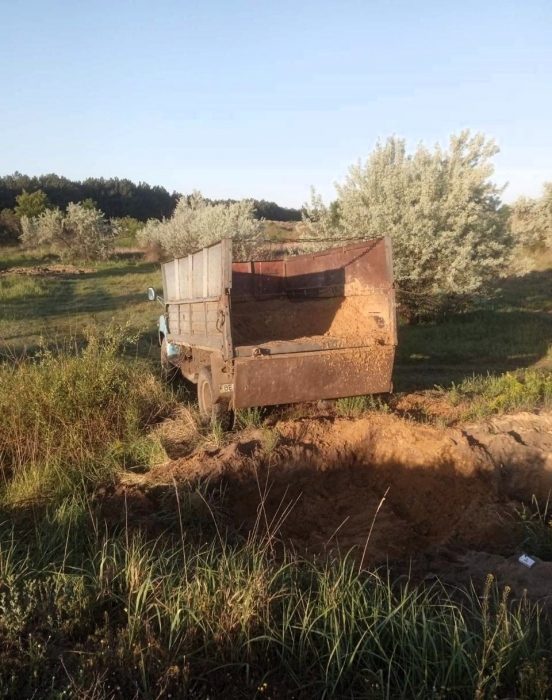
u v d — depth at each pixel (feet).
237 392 22.36
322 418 24.34
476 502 19.60
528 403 25.81
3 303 70.23
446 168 52.29
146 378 28.25
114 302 70.44
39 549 14.83
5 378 23.98
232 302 33.71
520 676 10.39
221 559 14.21
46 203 203.72
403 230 48.57
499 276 54.85
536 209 108.68
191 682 10.61
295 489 21.20
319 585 13.17
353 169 53.57
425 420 24.47
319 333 25.85
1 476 21.12
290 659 11.16
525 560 15.39
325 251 29.91
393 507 20.71
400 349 43.45
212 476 19.95
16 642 11.17
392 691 10.52
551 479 21.13
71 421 22.84
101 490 19.70
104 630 11.60
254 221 94.02
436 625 11.76
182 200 115.44
